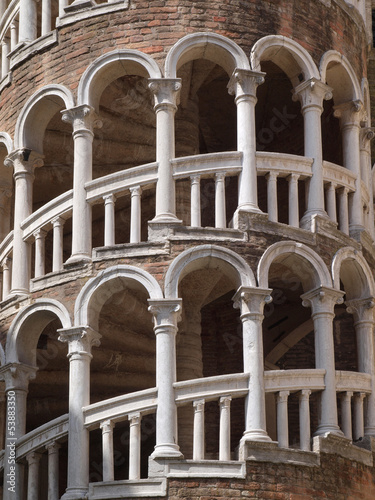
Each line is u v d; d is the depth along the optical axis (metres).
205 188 27.31
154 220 21.39
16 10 24.83
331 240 22.48
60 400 25.02
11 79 24.20
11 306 22.69
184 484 19.69
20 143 23.45
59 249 22.25
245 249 21.34
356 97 24.05
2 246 23.77
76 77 22.86
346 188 23.25
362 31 25.39
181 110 25.36
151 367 24.77
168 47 22.44
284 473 20.19
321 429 21.19
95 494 20.14
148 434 26.44
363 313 23.03
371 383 22.53
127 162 25.27
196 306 24.14
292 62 23.23
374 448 22.00
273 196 21.98
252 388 20.45
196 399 20.33
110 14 22.95
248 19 22.86
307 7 23.70
